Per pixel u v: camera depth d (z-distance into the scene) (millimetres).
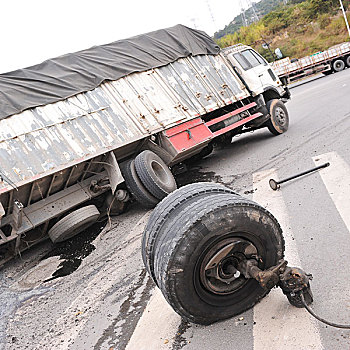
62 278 6016
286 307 3404
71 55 8031
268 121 11219
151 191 7652
